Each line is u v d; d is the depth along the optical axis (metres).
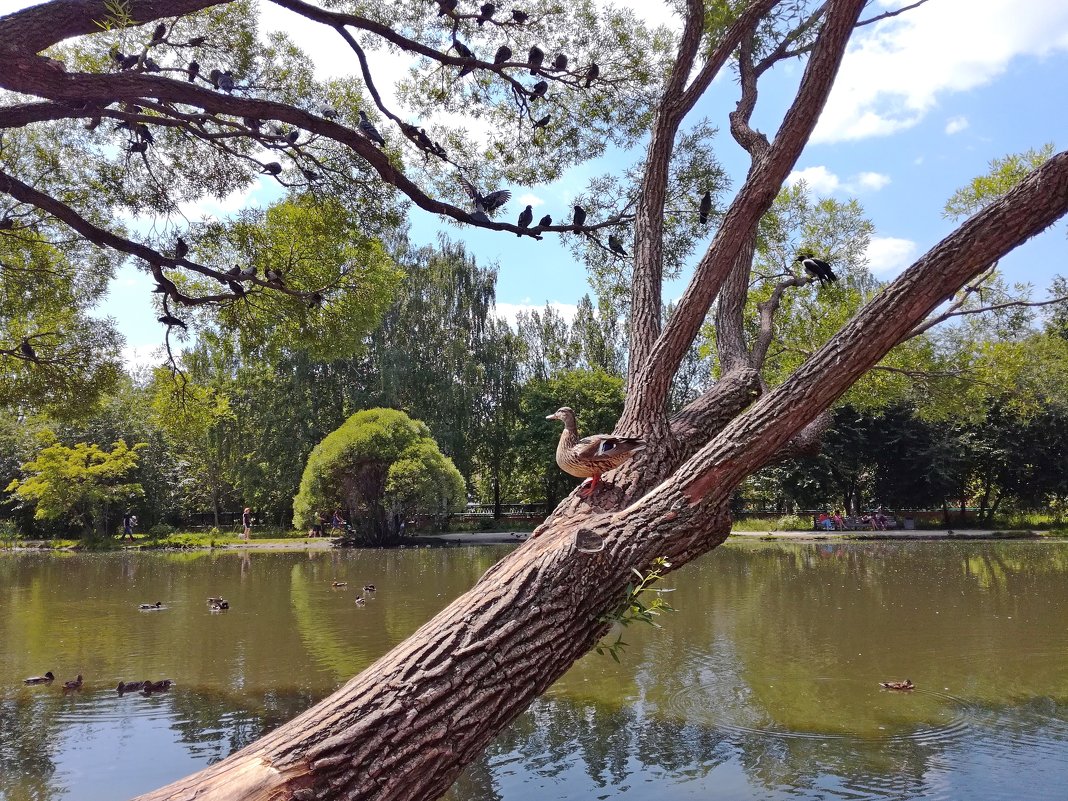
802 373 2.87
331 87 8.07
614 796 5.84
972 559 23.58
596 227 6.04
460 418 40.12
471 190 5.68
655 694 8.51
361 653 10.65
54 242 9.22
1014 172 12.73
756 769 6.34
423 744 2.48
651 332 4.17
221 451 42.69
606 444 3.57
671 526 2.93
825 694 8.45
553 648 2.76
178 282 9.09
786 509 45.81
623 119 7.44
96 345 10.48
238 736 7.25
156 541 35.22
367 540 33.09
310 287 8.77
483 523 44.19
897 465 39.81
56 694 8.73
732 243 3.73
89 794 5.92
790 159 3.60
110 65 6.98
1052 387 33.94
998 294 13.80
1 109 5.04
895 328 2.75
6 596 17.11
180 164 8.45
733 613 13.62
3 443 41.41
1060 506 39.91
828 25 3.41
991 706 7.95
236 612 14.34
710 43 6.11
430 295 41.19
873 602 14.73
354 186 8.16
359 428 31.83
